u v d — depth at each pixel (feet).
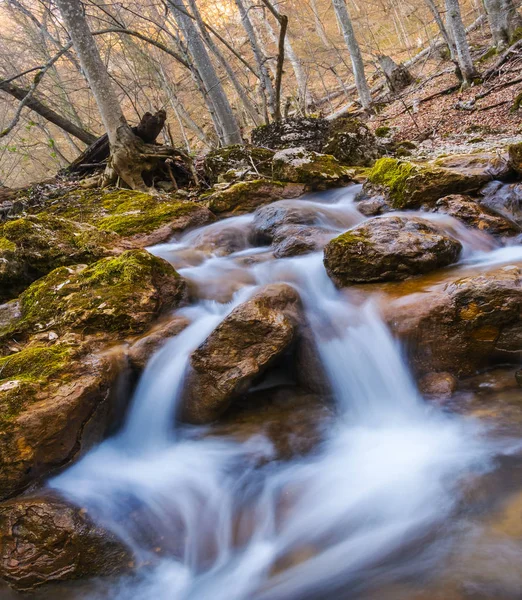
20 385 10.18
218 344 12.09
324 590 7.72
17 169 79.36
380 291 14.34
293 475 10.47
